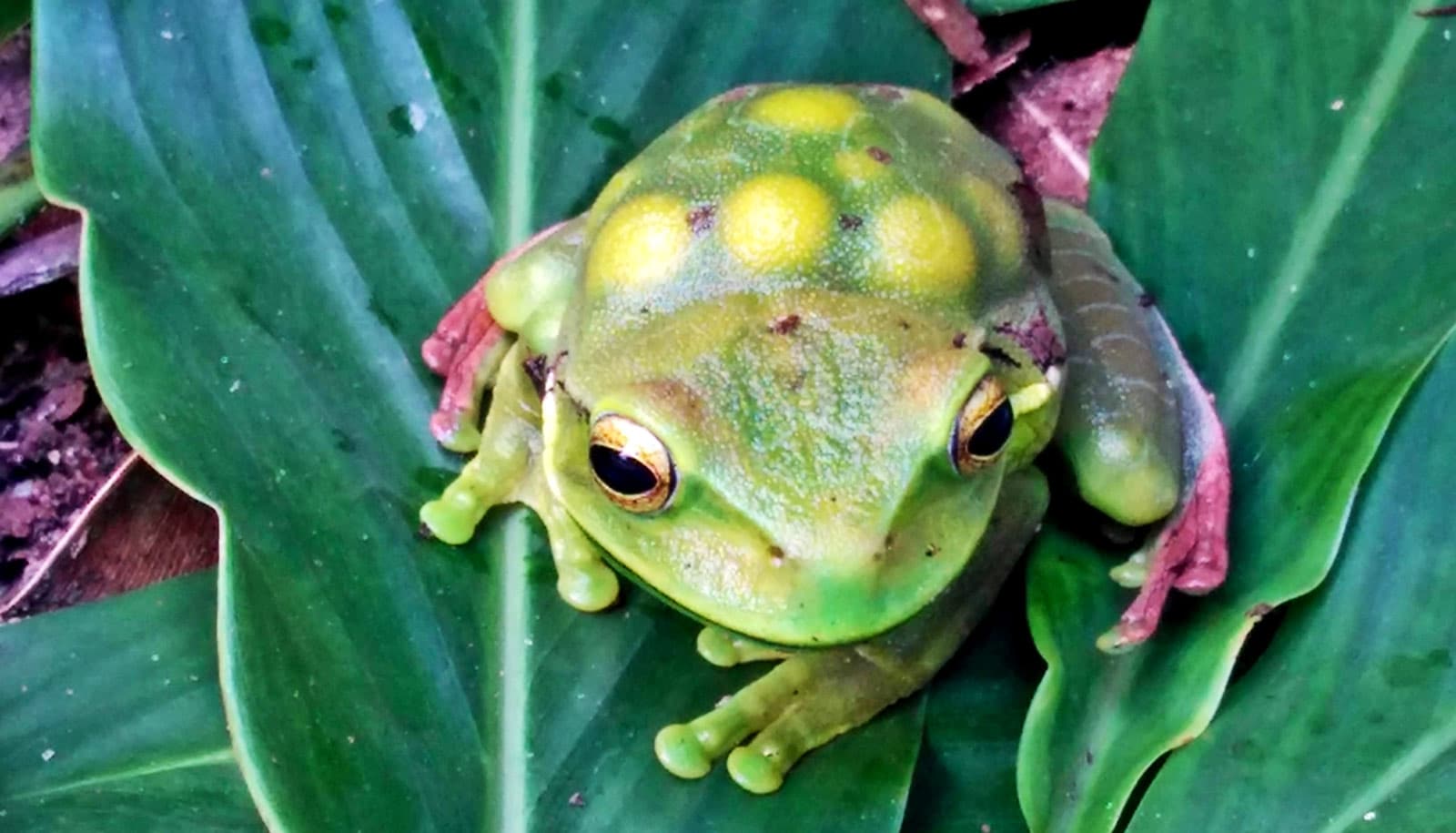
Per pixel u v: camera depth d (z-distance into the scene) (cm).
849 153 20
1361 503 20
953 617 20
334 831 19
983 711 21
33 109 21
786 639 18
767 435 19
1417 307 21
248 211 21
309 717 19
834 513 18
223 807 20
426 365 21
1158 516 21
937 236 20
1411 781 19
